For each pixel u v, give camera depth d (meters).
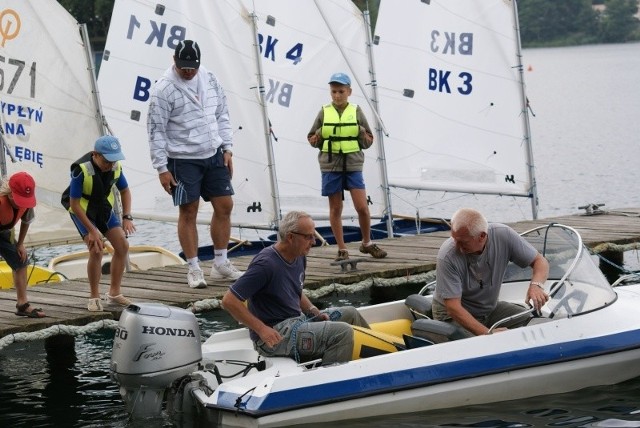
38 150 18.41
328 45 20.47
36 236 18.48
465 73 21.80
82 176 12.90
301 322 10.35
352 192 15.66
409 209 29.39
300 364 10.14
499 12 21.39
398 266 15.55
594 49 124.81
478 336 10.55
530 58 111.19
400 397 10.20
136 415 10.26
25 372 12.88
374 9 52.06
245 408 9.72
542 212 27.80
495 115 21.67
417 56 22.05
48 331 12.77
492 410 10.53
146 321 10.14
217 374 10.34
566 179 33.06
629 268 18.44
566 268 11.41
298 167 20.67
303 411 9.84
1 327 12.59
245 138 19.22
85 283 15.24
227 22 19.05
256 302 10.44
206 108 14.08
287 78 20.44
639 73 84.38
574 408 10.55
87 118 18.64
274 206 19.25
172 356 10.17
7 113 18.12
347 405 10.00
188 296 14.02
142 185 19.53
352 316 10.94
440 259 10.67
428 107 22.12
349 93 15.51
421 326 10.75
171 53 19.33
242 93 19.17
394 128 22.22
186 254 14.43
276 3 20.22
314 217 20.84
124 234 13.45
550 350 10.74
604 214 19.98
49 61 18.31
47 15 18.22
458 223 10.47
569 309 11.05
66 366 13.12
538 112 57.34
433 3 21.83
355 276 15.02
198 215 19.16
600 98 64.88
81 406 11.55
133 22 19.16
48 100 18.38
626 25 126.62
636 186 31.45
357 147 15.49
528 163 21.55
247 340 11.02
